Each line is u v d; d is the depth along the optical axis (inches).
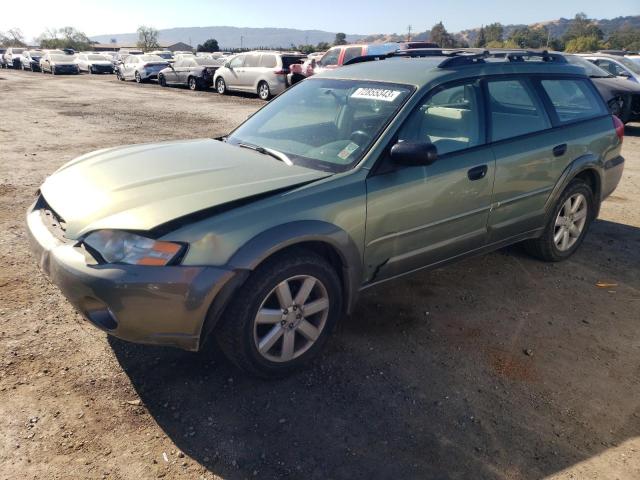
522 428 109.0
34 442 99.7
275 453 100.3
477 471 98.0
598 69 486.9
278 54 726.5
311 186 118.3
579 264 191.0
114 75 1326.3
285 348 118.8
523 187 161.3
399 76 146.6
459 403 115.9
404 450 102.3
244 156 138.0
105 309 106.8
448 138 143.5
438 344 137.9
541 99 169.8
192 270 101.7
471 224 150.0
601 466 100.0
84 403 110.6
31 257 177.8
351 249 122.4
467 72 150.3
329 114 148.3
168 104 663.1
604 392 121.2
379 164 127.3
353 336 139.9
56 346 129.0
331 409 112.6
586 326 149.3
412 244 137.3
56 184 130.7
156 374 121.0
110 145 386.6
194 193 112.0
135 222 103.3
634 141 438.3
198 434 104.0
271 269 110.7
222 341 112.4
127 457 97.7
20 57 1599.4
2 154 343.9
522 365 130.2
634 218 244.5
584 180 190.1
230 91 838.5
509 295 165.8
